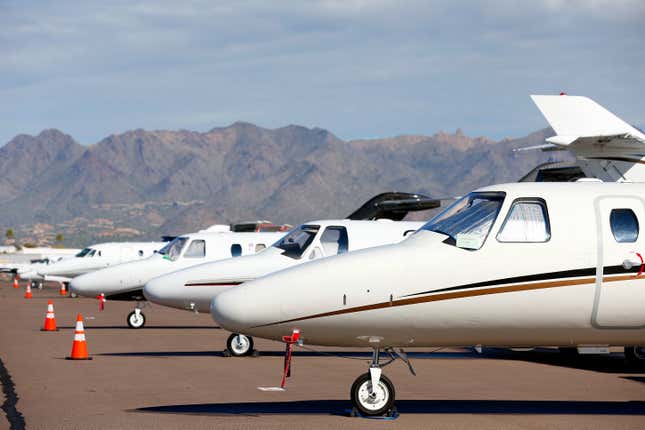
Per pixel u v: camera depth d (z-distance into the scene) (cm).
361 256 2120
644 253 2106
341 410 2256
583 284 2088
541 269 2080
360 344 2138
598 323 2112
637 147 4784
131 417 2156
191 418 2130
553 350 4103
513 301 2077
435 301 2066
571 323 2108
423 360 3656
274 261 4022
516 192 2153
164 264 5341
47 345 4272
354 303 2066
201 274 4128
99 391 2641
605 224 2123
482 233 2106
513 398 2528
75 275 9600
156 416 2170
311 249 3972
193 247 5331
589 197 2156
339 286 2073
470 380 2970
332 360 3653
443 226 2158
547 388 2766
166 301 4184
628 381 2966
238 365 3419
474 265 2077
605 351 2236
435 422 2070
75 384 2805
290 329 2100
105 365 3375
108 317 6944
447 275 2070
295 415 2172
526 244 2094
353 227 4003
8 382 2848
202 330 5538
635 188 2194
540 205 2144
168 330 5503
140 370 3209
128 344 4384
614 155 4841
